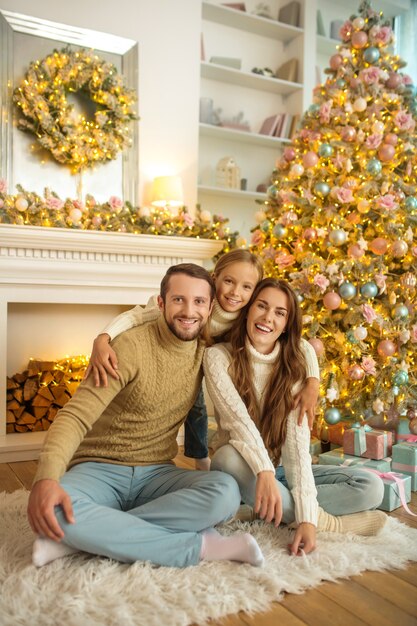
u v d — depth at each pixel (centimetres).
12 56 289
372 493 159
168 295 147
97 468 148
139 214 298
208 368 161
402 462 206
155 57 327
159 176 319
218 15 407
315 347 229
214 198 415
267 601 119
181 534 133
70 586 119
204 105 400
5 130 286
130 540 127
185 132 336
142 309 171
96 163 309
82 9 308
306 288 237
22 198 262
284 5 444
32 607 111
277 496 139
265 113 438
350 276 237
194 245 293
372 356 246
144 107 325
